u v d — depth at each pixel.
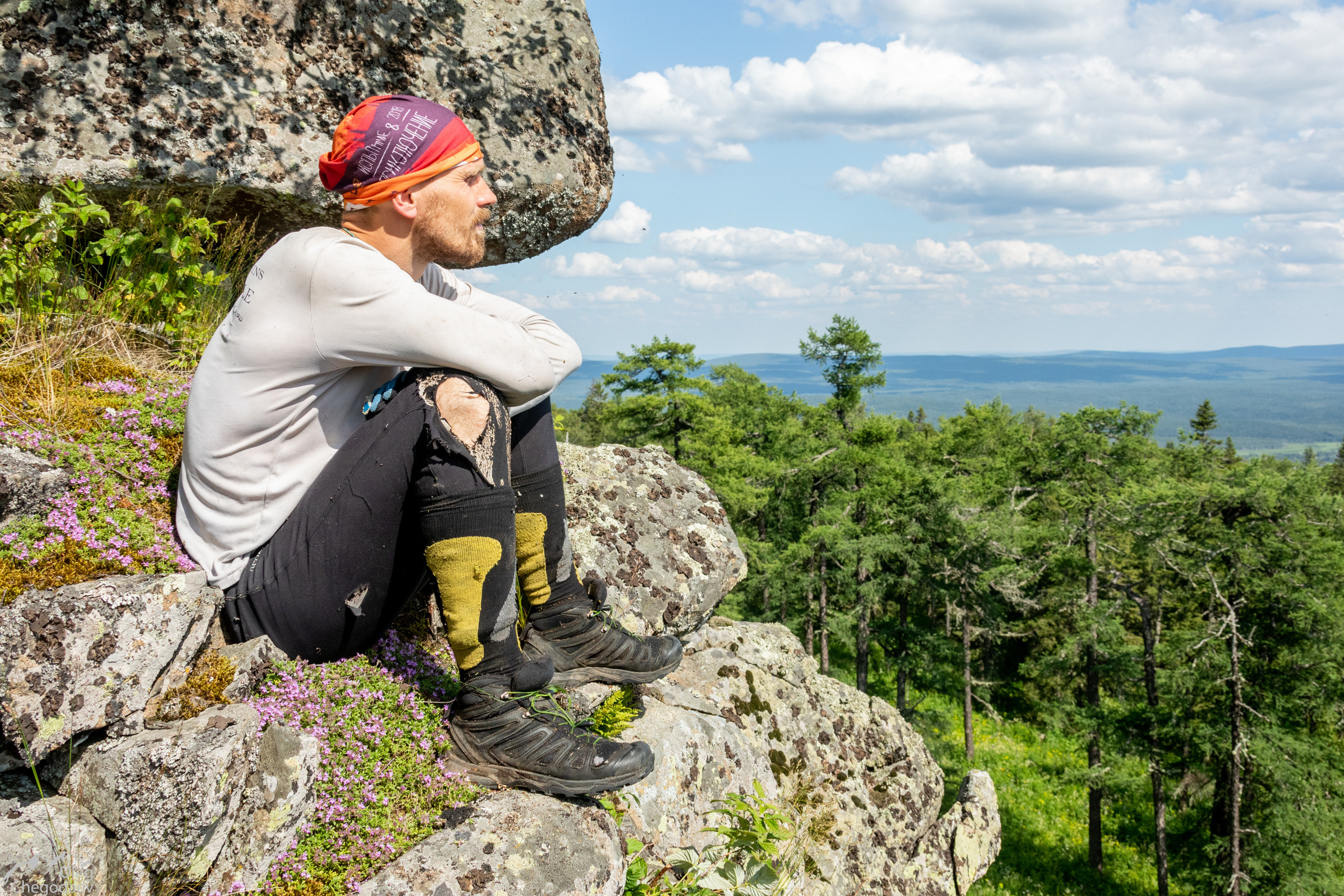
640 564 3.63
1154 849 27.70
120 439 2.10
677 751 2.87
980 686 39.84
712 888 2.46
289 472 1.76
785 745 3.85
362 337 1.64
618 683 2.52
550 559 2.26
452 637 1.85
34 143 2.86
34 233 2.70
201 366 1.74
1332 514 22.45
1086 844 28.22
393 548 1.78
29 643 1.39
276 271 1.64
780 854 2.73
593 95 4.28
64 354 2.44
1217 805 25.62
